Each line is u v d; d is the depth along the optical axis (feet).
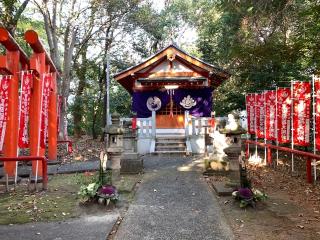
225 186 24.68
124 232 16.85
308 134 30.73
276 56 28.89
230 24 52.70
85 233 16.55
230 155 25.39
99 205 20.93
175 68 57.11
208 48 69.05
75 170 34.17
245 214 19.62
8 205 21.88
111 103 79.25
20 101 30.32
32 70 30.76
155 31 74.18
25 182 29.48
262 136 40.73
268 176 30.78
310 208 20.80
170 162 38.73
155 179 29.37
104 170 21.85
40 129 31.04
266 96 38.45
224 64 59.72
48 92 32.83
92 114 84.99
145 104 57.21
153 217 19.04
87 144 65.67
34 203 22.22
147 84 56.03
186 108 56.90
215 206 21.03
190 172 32.37
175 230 17.02
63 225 17.87
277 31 33.27
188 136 47.42
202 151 47.01
